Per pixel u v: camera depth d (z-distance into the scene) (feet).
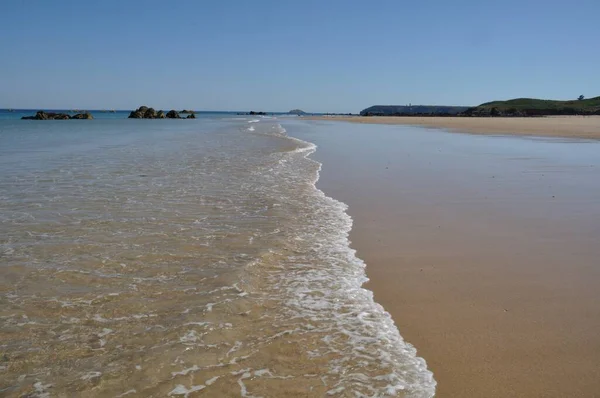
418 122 193.57
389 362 12.04
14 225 23.76
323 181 39.42
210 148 67.92
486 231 24.12
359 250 21.08
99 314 14.25
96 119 269.23
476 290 16.61
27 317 14.05
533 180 39.63
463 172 44.47
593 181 38.96
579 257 19.98
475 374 11.61
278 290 16.37
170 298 15.40
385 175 42.83
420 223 25.77
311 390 10.77
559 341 13.12
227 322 13.85
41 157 54.70
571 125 145.07
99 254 19.51
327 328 13.73
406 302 15.67
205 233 22.86
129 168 44.98
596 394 10.85
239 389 10.72
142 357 11.96
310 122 218.59
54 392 10.53
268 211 27.94
